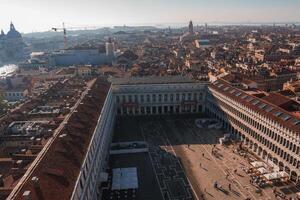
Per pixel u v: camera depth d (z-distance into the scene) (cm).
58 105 12375
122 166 12638
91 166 9412
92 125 10719
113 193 10656
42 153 7644
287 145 11344
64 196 6581
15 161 7538
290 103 13188
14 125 9919
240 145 14350
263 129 12850
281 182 11238
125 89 19025
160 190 10906
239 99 14938
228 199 10338
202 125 17312
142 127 17300
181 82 19375
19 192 5997
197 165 12712
